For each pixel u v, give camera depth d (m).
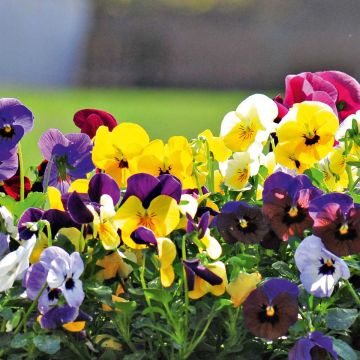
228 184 4.28
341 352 3.65
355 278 3.94
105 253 3.74
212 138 4.39
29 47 47.94
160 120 31.69
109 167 4.17
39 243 3.78
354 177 4.57
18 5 47.88
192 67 47.38
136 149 4.14
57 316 3.62
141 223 3.75
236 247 4.05
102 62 47.88
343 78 4.98
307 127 4.20
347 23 48.50
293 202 3.84
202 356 3.81
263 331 3.69
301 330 3.72
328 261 3.75
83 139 4.34
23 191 4.30
